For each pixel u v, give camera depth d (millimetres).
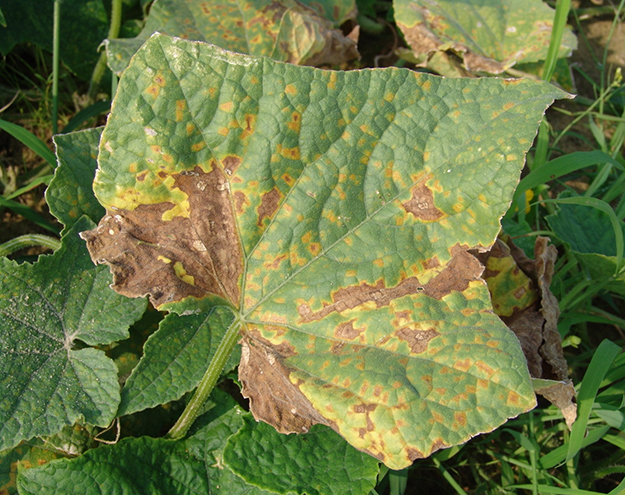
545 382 331
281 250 326
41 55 479
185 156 313
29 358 336
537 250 382
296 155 317
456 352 306
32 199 460
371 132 317
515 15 506
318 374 315
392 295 320
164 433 365
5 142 478
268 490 325
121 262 318
